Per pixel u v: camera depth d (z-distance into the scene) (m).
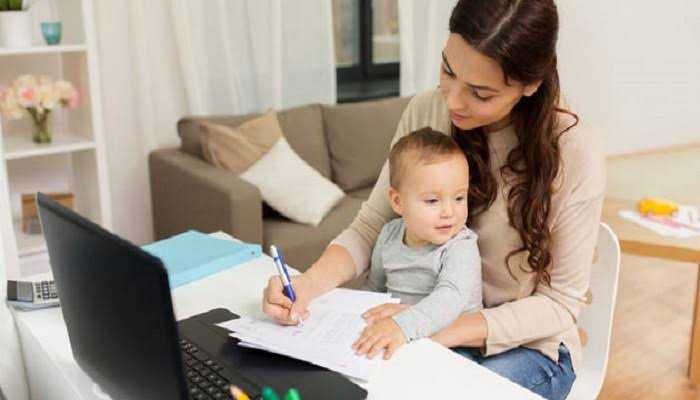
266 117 3.11
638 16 4.57
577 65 4.57
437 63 4.14
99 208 2.84
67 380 1.08
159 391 0.82
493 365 1.34
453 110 1.27
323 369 1.07
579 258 1.34
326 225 2.83
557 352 1.40
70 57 2.84
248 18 3.37
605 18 4.53
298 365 1.08
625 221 2.60
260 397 0.99
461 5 1.20
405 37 3.89
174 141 3.36
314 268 1.46
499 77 1.18
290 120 3.25
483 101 1.23
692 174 3.43
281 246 2.65
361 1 4.08
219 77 3.35
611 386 2.41
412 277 1.38
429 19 3.99
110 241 0.79
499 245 1.40
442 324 1.25
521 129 1.33
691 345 2.42
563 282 1.36
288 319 1.21
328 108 3.39
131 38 3.14
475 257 1.36
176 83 3.30
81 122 2.87
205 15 3.23
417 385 1.05
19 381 1.34
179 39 3.17
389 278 1.43
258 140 3.02
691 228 2.50
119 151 3.22
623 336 2.77
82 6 2.62
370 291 1.48
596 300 1.49
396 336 1.16
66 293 0.97
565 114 1.34
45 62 2.92
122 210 3.30
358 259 1.53
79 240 0.86
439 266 1.34
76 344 1.01
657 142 4.82
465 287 1.31
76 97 2.75
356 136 3.38
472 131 1.39
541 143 1.29
